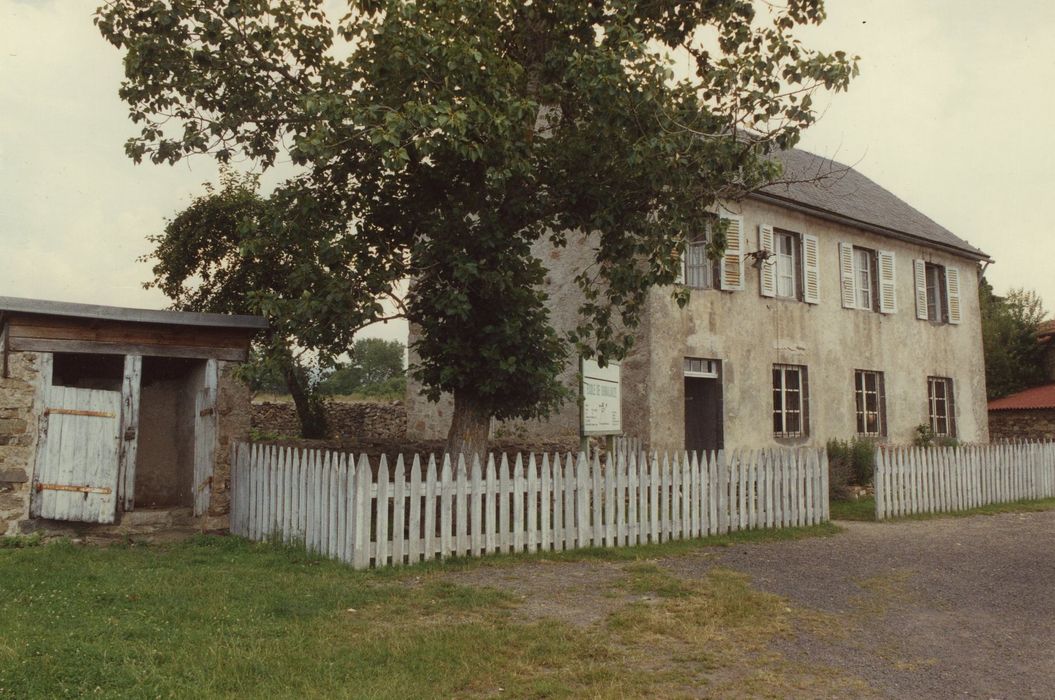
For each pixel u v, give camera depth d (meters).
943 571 8.48
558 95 10.32
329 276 9.78
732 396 15.61
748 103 9.77
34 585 7.05
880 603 7.09
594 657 5.48
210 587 7.07
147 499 13.88
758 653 5.64
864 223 18.58
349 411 22.66
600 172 10.40
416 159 10.21
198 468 11.42
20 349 9.96
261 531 10.05
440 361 10.27
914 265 20.58
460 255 9.50
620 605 6.84
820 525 11.79
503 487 9.02
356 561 8.10
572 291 15.35
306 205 10.08
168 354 10.88
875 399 19.23
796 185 18.39
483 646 5.57
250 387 11.34
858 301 19.06
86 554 8.98
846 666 5.39
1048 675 5.25
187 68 10.23
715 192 10.27
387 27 8.98
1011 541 10.56
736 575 8.05
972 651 5.75
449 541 8.61
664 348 14.48
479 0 9.45
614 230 10.29
